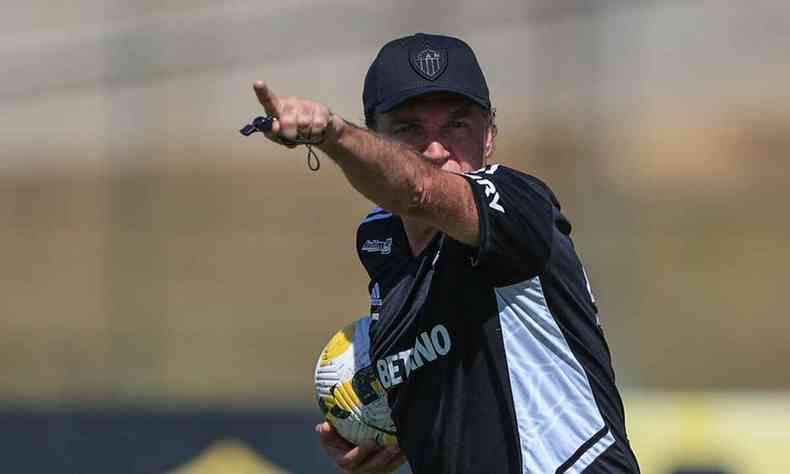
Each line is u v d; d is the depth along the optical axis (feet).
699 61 326.44
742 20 329.72
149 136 315.58
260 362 222.28
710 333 224.53
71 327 246.88
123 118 316.81
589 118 282.15
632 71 302.45
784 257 253.44
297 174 302.86
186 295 252.62
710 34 328.49
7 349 235.20
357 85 314.96
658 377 211.00
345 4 319.47
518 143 288.92
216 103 317.42
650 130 300.61
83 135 316.60
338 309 245.45
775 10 330.13
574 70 303.27
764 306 235.20
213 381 215.51
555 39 305.53
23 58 318.65
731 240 261.85
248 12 319.27
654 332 226.17
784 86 319.47
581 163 205.26
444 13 314.96
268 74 318.04
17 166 313.12
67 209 295.69
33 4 324.80
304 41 317.83
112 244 277.03
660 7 326.44
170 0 322.96
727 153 299.58
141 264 266.36
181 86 318.45
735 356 216.54
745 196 281.95
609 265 186.60
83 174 308.81
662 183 286.87
